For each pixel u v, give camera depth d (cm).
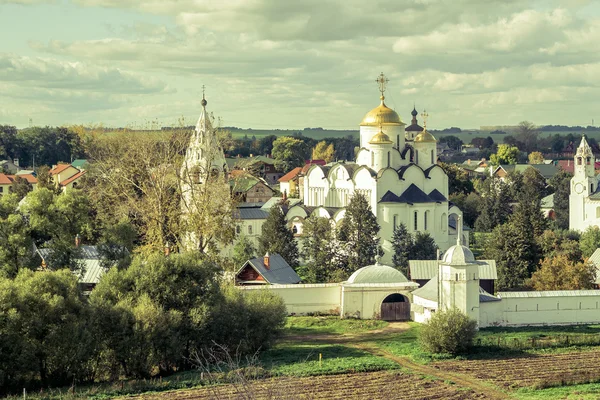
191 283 9069
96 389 7762
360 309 11269
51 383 8106
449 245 16250
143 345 8375
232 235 11981
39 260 10919
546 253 13662
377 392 7631
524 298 10719
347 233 13838
